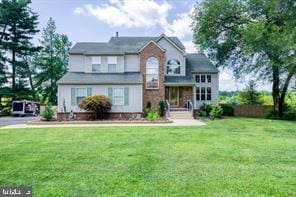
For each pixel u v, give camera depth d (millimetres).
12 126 21062
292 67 24719
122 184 6258
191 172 7262
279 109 29969
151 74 28375
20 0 44406
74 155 9484
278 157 9117
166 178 6715
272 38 25641
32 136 14680
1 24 44188
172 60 31016
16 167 7824
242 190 5867
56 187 6066
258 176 6891
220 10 31156
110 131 16641
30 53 46719
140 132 16016
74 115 25969
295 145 11500
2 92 42969
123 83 26266
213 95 33062
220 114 27578
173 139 13195
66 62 55688
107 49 29359
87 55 28641
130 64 29094
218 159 8820
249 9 30375
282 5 26812
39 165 8055
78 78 27016
